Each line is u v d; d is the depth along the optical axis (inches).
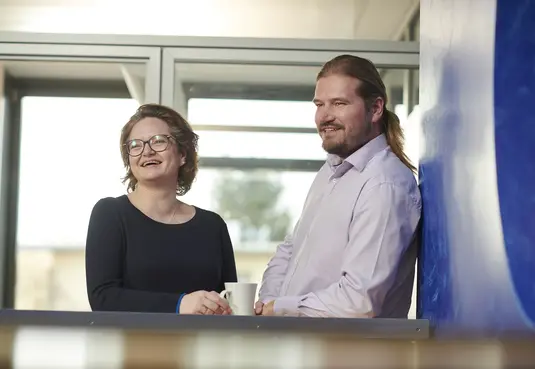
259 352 22.6
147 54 151.8
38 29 152.6
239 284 75.4
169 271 82.9
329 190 86.7
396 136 87.8
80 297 171.0
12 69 155.6
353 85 85.2
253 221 179.9
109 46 151.6
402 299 82.5
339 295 76.9
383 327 61.1
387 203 78.2
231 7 152.6
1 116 159.5
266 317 60.1
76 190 165.9
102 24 152.7
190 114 154.5
